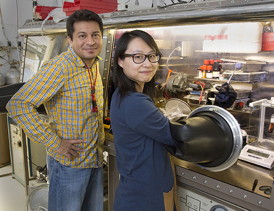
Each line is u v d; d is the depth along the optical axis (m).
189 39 1.96
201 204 1.40
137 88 1.18
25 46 2.95
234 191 1.19
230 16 1.20
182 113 1.83
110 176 1.83
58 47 2.51
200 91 1.83
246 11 1.13
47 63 1.46
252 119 1.68
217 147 1.12
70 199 1.62
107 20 1.77
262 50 1.64
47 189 1.93
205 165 1.25
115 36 1.89
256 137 1.66
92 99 1.54
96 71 1.61
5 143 3.47
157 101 2.00
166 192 1.24
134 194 1.20
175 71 2.08
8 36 3.86
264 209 1.13
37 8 2.66
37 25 2.57
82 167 1.60
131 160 1.18
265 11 1.08
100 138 1.67
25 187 2.80
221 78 1.76
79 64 1.48
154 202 1.20
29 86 1.39
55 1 3.97
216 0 1.22
